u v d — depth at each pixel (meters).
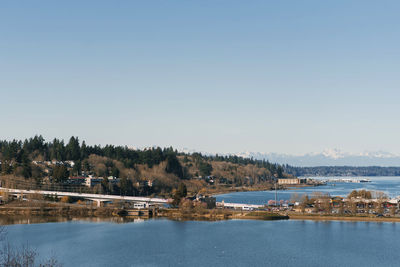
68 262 158.62
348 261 162.25
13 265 84.38
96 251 177.00
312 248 183.50
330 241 197.62
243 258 165.88
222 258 166.25
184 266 154.38
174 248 183.25
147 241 199.38
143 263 158.50
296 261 162.25
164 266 153.88
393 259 165.50
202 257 167.88
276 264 157.75
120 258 165.50
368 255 171.62
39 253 171.75
